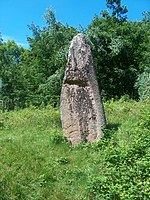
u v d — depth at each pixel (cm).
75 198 688
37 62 2906
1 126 1284
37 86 2809
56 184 740
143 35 2475
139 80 2116
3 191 700
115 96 2316
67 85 1009
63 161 845
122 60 2445
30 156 868
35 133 1133
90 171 776
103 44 2334
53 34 2834
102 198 664
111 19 2506
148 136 855
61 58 2294
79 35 1023
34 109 1786
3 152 895
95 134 978
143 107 1295
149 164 698
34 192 709
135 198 628
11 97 2692
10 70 2869
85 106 991
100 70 2427
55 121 1291
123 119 1162
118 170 716
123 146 834
